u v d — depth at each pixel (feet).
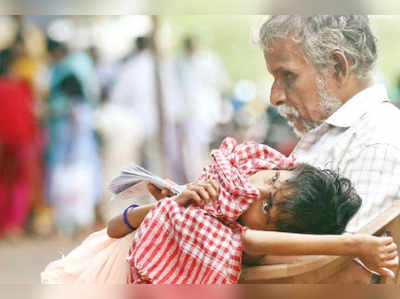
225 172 9.21
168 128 34.58
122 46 33.76
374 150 9.87
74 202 30.89
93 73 31.86
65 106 30.68
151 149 32.50
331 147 10.45
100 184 31.40
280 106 11.28
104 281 9.74
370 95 10.53
